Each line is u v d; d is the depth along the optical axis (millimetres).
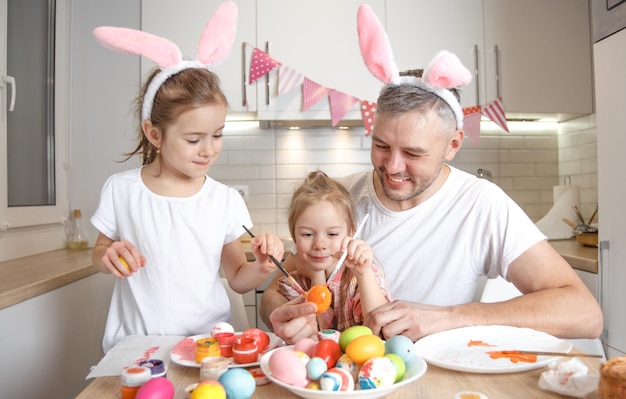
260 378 825
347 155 2988
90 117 2734
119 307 1378
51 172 2570
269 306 1340
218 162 2955
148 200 1346
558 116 2992
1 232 2109
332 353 832
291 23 2674
